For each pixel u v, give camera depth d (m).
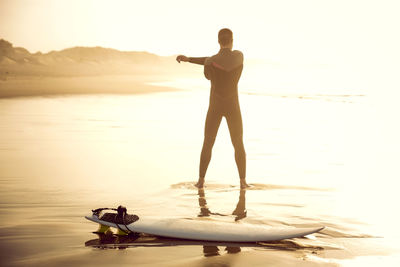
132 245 3.19
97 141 9.17
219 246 3.19
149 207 4.42
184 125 12.16
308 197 4.93
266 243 3.29
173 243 3.24
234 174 6.26
